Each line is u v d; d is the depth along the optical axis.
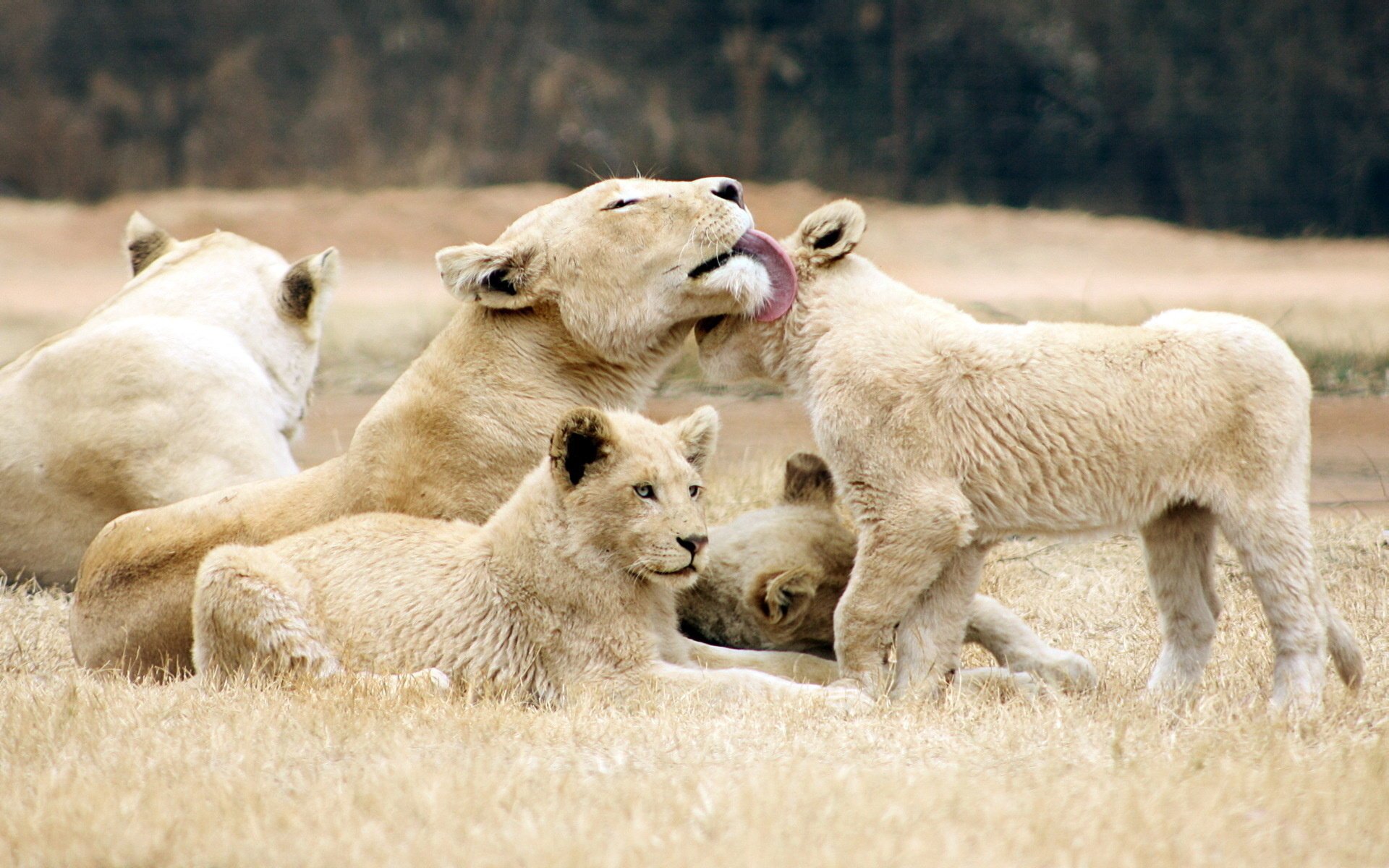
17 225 60.97
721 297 10.97
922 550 9.93
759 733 8.86
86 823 7.28
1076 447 9.91
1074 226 64.12
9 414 13.70
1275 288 48.84
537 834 7.06
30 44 75.25
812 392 10.48
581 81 73.38
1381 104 68.50
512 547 10.10
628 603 9.97
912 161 73.44
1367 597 12.10
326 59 75.25
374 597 10.23
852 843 6.96
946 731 9.05
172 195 68.50
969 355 10.10
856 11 75.62
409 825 7.32
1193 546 10.40
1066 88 73.00
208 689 9.86
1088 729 8.91
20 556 13.74
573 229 11.22
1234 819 7.35
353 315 36.53
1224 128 70.25
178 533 11.44
